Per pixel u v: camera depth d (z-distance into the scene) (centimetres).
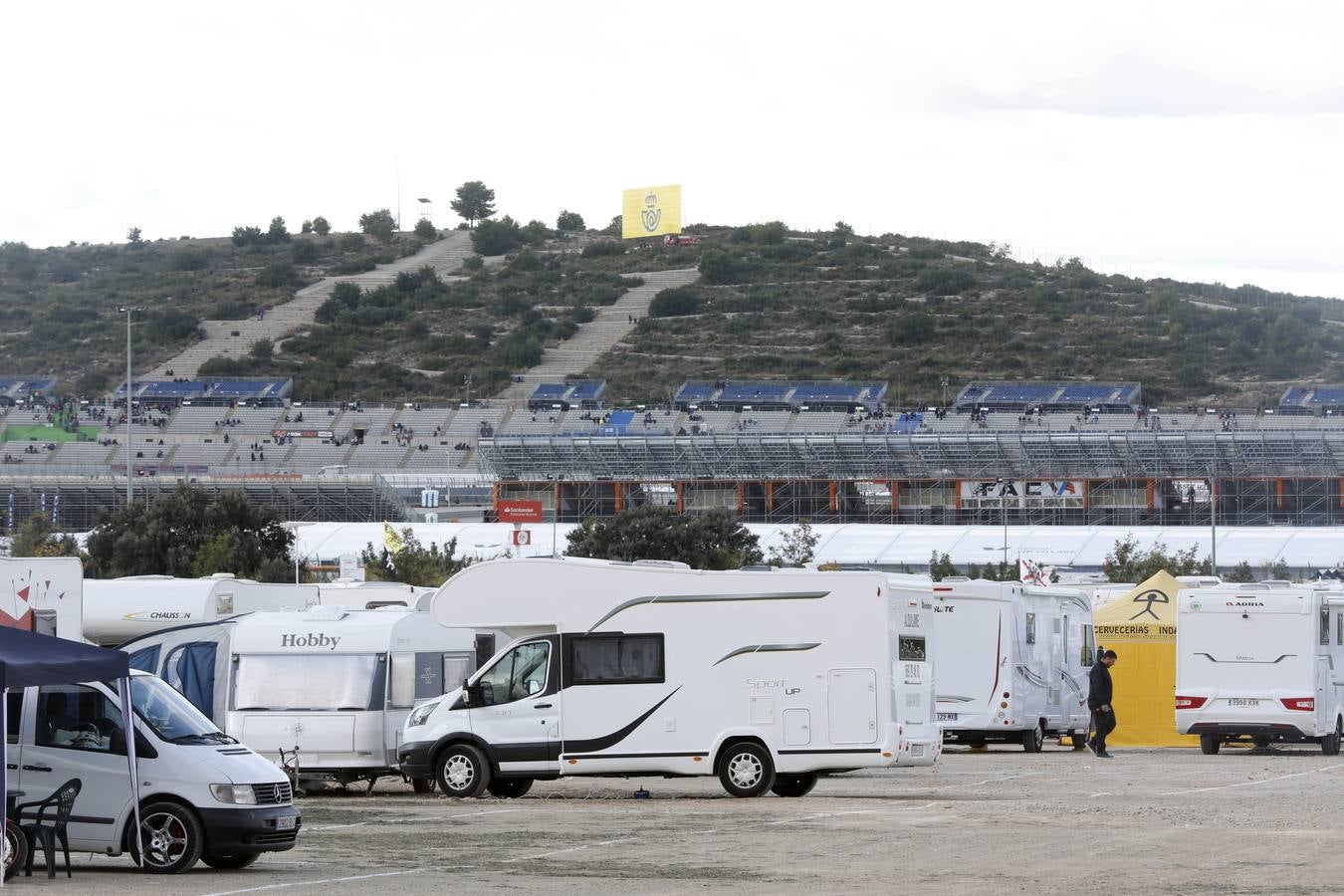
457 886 4697
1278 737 10906
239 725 8300
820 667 7588
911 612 7900
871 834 5997
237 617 8800
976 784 8369
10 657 4816
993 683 11106
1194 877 4825
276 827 5209
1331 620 11212
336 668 8325
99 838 5134
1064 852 5441
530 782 8044
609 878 4875
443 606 7775
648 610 7694
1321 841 5716
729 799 7550
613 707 7669
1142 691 12481
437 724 7800
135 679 5450
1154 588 12569
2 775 4753
